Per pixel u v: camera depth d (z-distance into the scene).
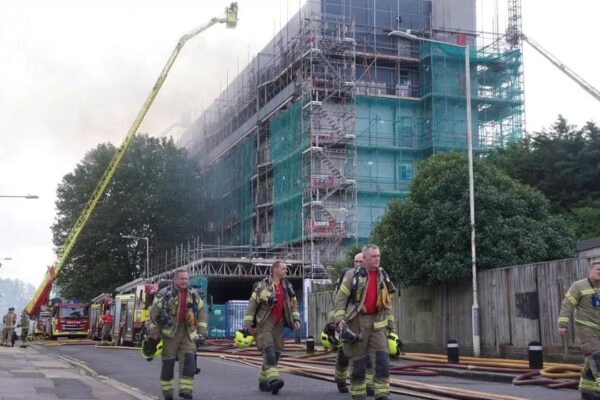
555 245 25.52
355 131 54.34
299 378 14.91
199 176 72.62
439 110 55.31
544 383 13.73
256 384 13.80
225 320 43.56
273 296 11.62
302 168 53.72
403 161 55.97
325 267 49.81
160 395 12.05
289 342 36.09
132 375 16.62
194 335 10.56
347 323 9.50
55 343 42.88
